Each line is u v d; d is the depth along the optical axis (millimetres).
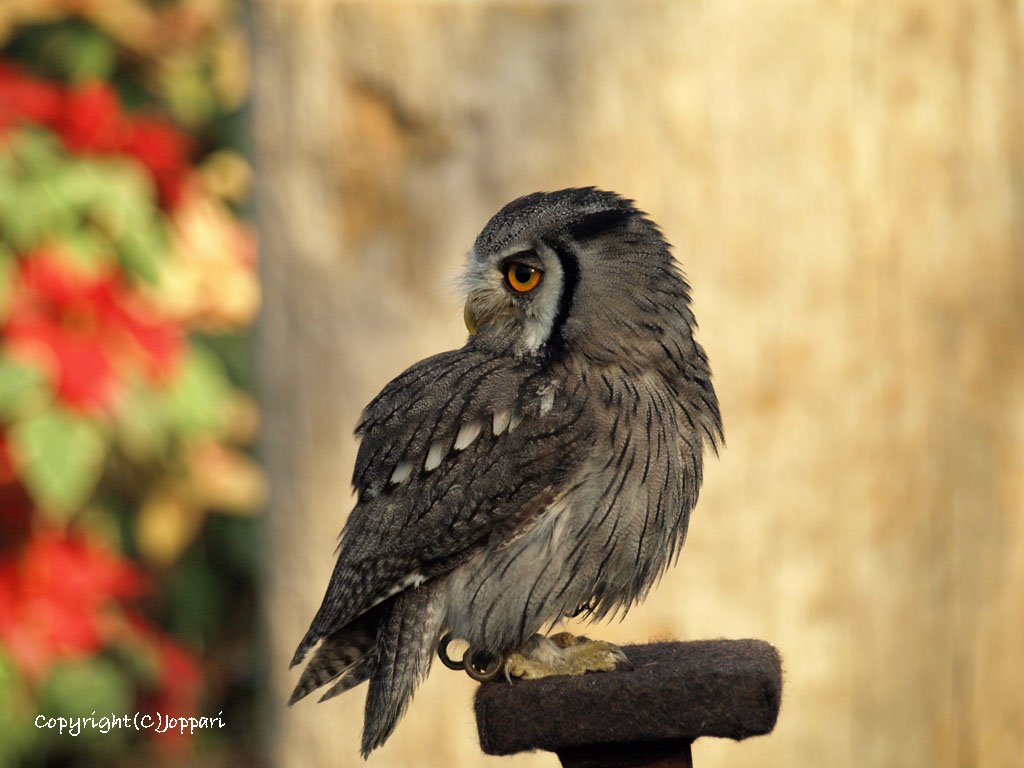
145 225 9695
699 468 5965
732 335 6781
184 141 10531
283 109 6672
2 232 9055
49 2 10656
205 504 10672
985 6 6891
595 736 4785
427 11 6512
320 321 6730
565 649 5586
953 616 7145
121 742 10578
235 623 11781
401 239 6629
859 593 6984
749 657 5129
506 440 5727
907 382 6938
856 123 6738
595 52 6547
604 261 5785
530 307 5887
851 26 6691
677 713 4723
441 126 6551
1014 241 6988
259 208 6852
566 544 5695
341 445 6762
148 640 10523
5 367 8672
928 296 6918
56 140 9695
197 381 9797
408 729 6867
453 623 5840
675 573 6906
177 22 11344
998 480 7113
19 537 9625
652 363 5812
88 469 9211
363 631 6012
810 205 6742
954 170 6918
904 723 7117
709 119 6637
